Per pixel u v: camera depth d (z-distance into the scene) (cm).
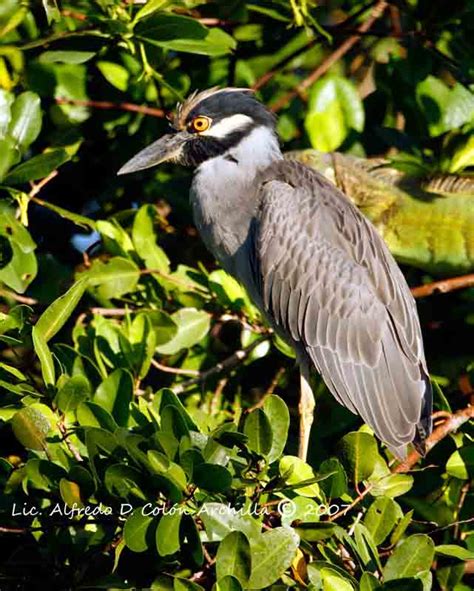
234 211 1109
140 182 1234
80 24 1095
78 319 1029
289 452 1053
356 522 784
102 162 1226
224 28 1179
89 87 1162
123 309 1032
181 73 1155
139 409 827
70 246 1236
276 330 1089
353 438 808
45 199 1231
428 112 1152
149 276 1063
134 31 1039
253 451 761
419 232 1186
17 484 779
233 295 1072
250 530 734
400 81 1194
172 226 1234
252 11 1173
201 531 761
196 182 1131
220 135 1119
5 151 990
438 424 964
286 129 1237
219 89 1135
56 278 1097
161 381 1086
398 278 1096
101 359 940
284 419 769
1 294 1029
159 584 735
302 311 1070
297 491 790
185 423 748
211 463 718
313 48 1243
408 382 1061
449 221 1175
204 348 1089
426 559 759
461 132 1146
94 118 1194
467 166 1171
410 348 1067
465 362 1121
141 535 726
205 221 1124
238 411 916
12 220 962
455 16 1145
